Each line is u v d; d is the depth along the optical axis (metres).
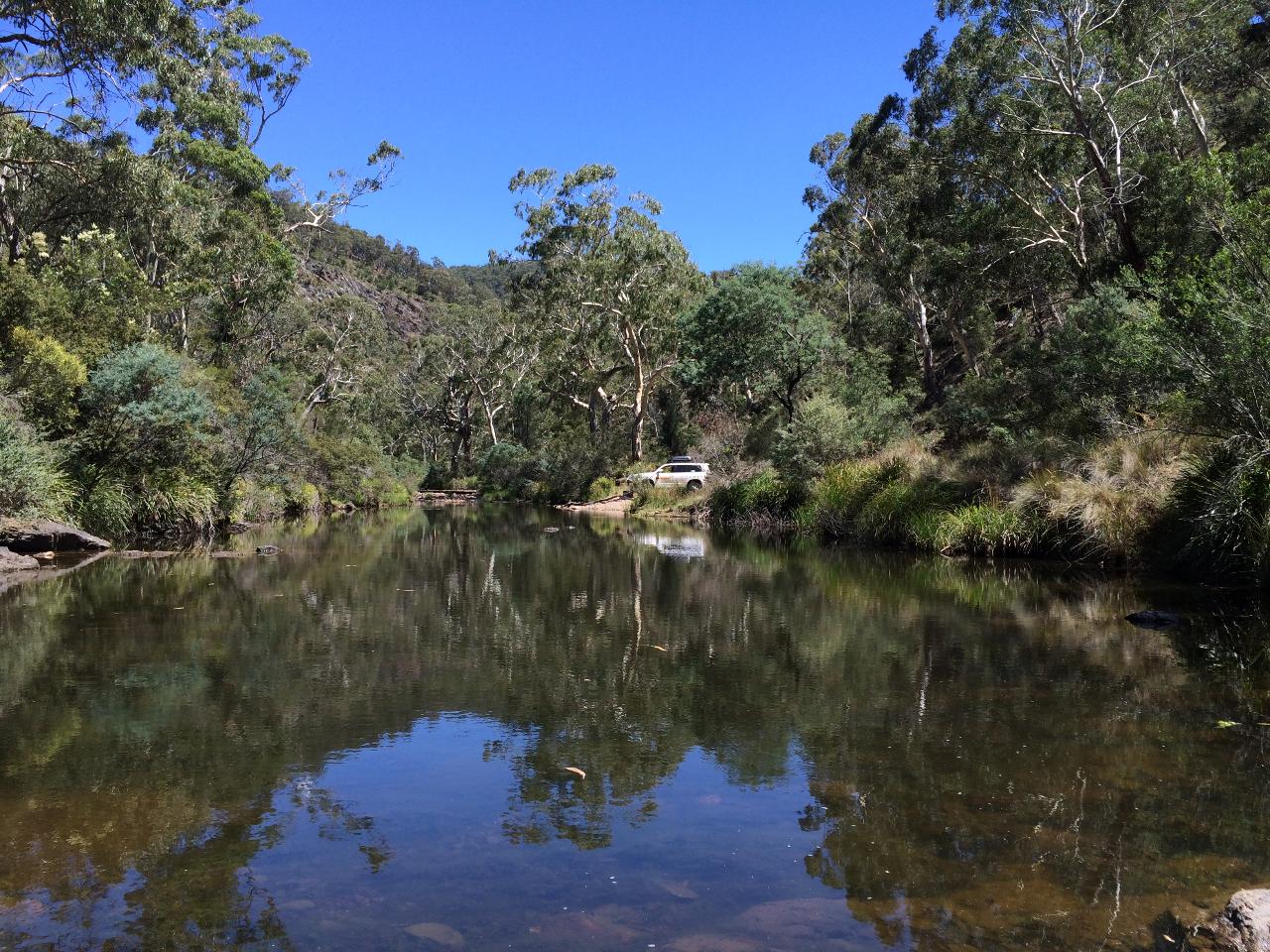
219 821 3.45
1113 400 13.34
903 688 5.61
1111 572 11.43
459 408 62.97
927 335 31.33
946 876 2.98
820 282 41.28
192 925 2.61
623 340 44.31
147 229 26.23
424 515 32.12
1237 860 3.07
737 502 23.92
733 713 5.04
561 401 55.81
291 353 39.78
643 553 15.87
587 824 3.44
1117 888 2.87
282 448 24.91
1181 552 10.60
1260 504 9.11
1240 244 9.31
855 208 34.38
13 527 13.56
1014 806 3.58
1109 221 24.61
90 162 22.03
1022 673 5.99
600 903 2.79
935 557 14.32
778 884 2.93
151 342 20.38
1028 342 20.66
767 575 12.23
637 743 4.49
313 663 6.35
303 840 3.27
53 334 16.81
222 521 20.20
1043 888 2.88
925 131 25.14
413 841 3.27
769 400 33.06
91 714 4.98
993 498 14.36
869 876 2.98
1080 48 20.16
